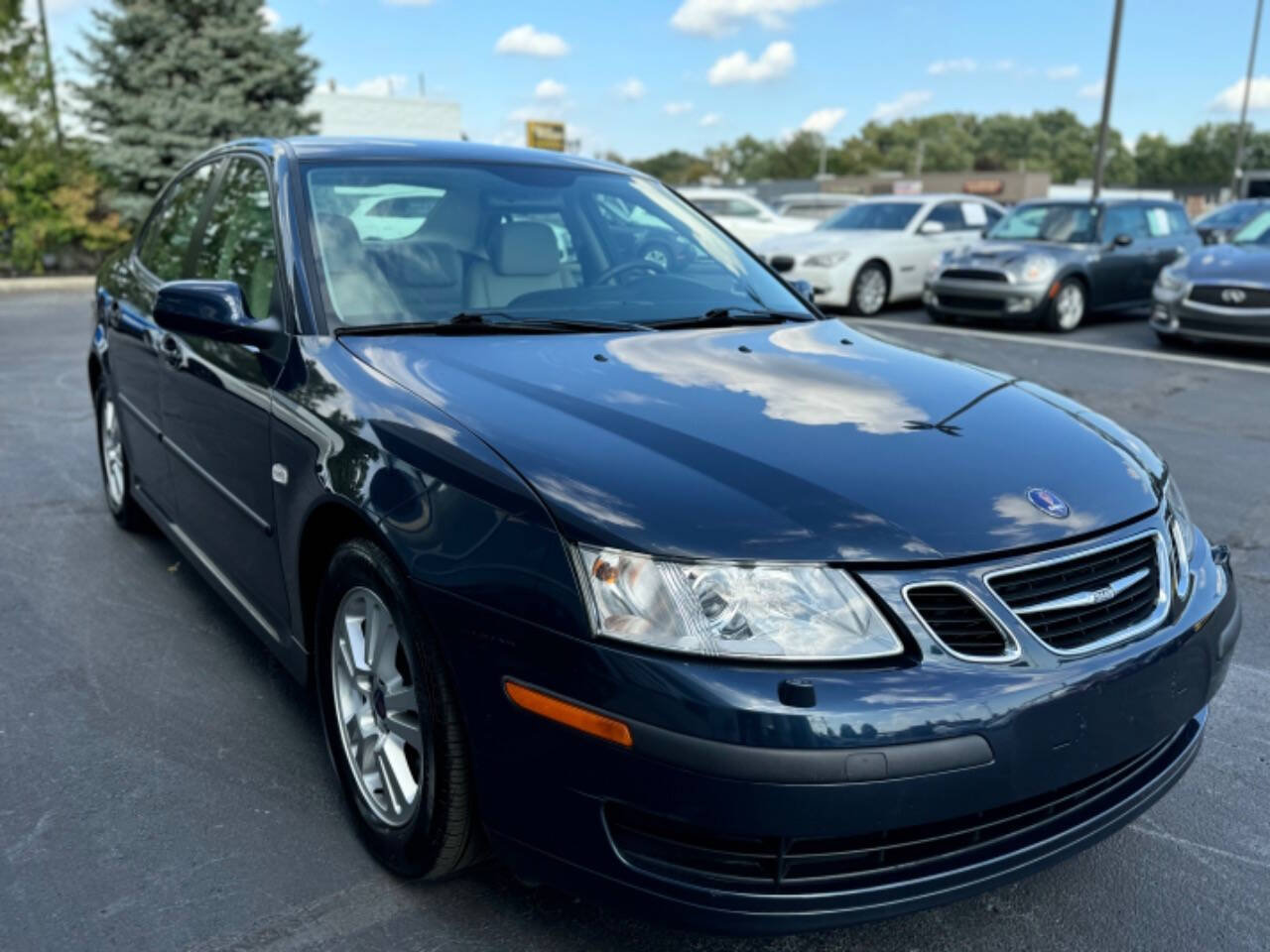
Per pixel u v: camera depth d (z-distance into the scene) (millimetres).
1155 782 2166
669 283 3258
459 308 2855
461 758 2066
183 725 3006
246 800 2648
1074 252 11594
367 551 2221
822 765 1739
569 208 3338
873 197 14836
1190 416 7285
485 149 3535
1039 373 8852
